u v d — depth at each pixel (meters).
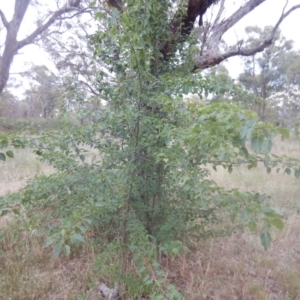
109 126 2.18
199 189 1.52
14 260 2.83
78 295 2.39
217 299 2.41
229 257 3.10
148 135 2.20
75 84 2.95
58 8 8.34
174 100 1.82
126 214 2.40
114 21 1.89
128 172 2.29
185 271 2.75
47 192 2.13
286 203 4.38
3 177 5.41
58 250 1.42
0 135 1.70
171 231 2.56
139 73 2.09
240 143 1.21
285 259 3.13
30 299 2.35
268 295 2.51
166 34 2.73
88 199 2.05
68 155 2.53
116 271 2.45
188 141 1.58
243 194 1.41
